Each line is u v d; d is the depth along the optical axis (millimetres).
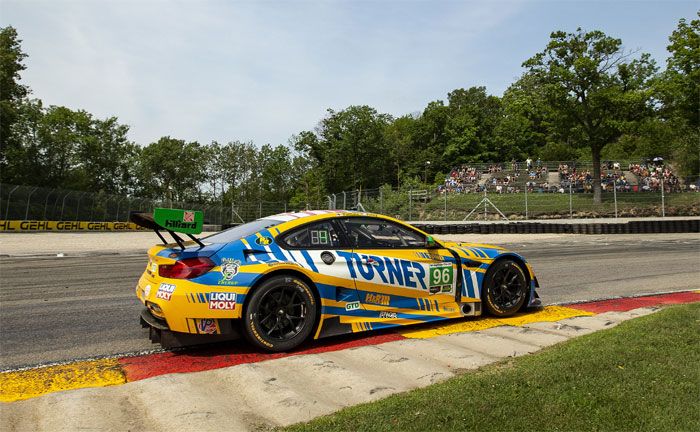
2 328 5148
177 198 80250
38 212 32375
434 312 4969
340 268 4465
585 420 2555
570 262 11281
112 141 68750
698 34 36031
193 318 3893
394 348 4207
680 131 39469
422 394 2979
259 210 48531
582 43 39344
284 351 4156
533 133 81062
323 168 75625
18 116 49938
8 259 13516
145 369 3777
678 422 2527
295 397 3041
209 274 3961
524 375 3197
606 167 42844
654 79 38906
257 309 4055
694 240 19953
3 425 2701
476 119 82500
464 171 46500
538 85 43438
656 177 40062
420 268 4906
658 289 7559
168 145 79438
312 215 4676
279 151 85812
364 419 2604
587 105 38750
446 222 32656
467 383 3117
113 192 69562
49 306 6328
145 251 16656
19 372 3701
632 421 2541
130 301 6680
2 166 53375
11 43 46594
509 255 5516
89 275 9508
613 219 31828
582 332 4723
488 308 5344
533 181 41250
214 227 41844
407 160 80500
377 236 4852
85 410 2871
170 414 2814
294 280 4199
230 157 84000
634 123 37281
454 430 2461
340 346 4340
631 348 3721
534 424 2520
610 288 7641
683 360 3426
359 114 73500
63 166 60031
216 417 2775
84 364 3912
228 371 3533
